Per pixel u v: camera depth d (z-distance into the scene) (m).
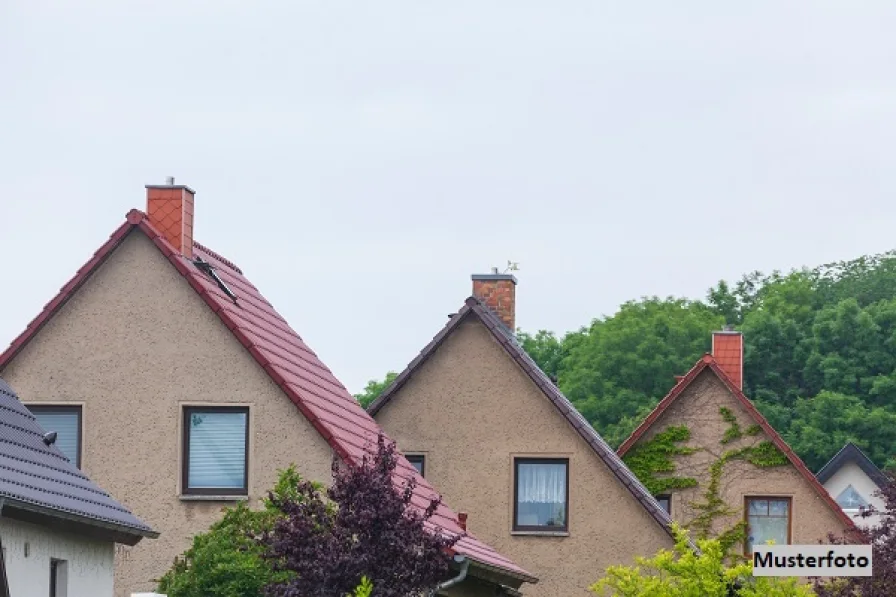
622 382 106.31
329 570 31.75
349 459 39.41
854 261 131.62
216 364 40.44
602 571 50.75
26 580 28.50
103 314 40.84
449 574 38.28
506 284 57.97
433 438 52.03
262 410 40.16
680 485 60.00
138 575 39.66
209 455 40.19
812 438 104.00
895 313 111.44
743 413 60.16
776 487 59.59
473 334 52.31
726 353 67.12
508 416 51.78
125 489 40.12
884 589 40.09
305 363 44.00
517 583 43.75
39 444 30.92
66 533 30.14
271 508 36.19
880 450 103.19
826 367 110.81
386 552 32.06
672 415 60.50
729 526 59.56
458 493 51.72
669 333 110.25
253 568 34.84
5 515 27.53
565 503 51.28
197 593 34.91
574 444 51.47
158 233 41.06
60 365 40.78
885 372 110.12
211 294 40.78
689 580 31.53
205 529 39.78
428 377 52.31
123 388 40.56
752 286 130.88
